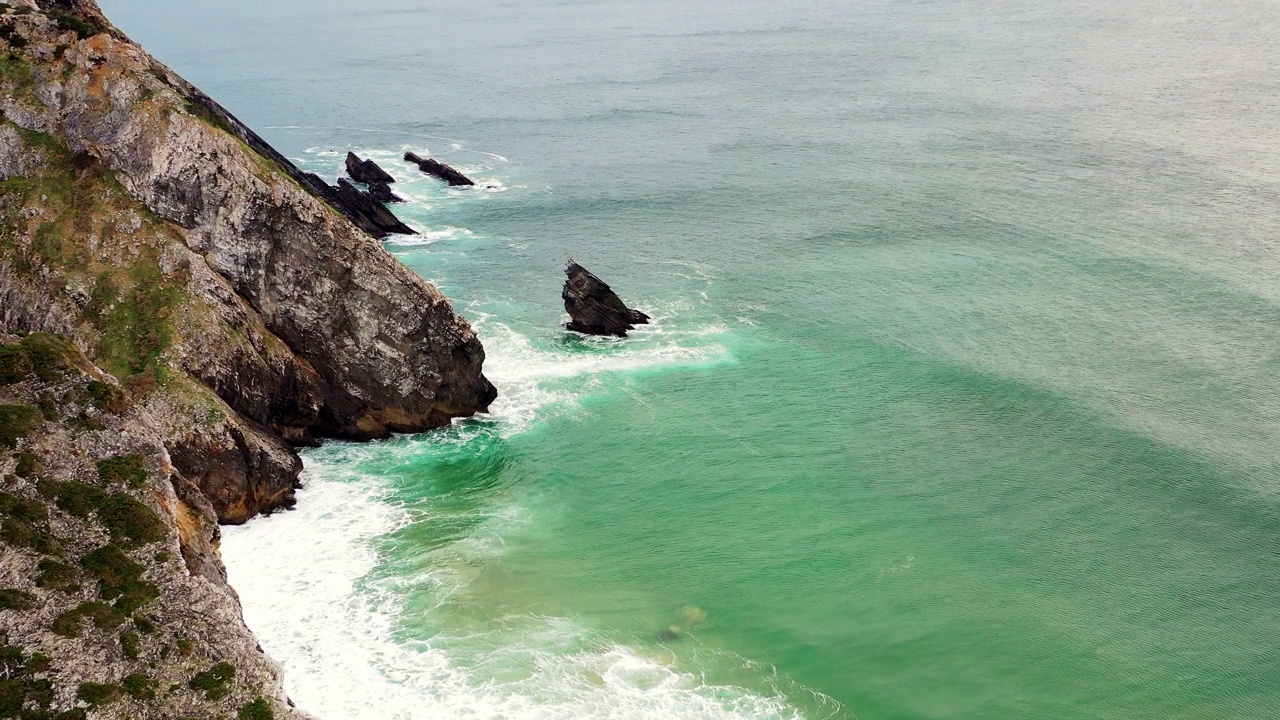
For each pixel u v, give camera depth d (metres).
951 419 59.69
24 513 33.22
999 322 72.44
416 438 57.94
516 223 98.94
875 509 51.03
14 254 50.94
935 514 50.53
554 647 40.28
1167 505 50.75
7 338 39.03
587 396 62.78
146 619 31.94
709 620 42.56
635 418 60.19
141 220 53.06
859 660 40.28
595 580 45.09
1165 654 40.72
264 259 54.53
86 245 51.78
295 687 37.22
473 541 47.75
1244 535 48.25
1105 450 55.69
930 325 72.38
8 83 55.38
